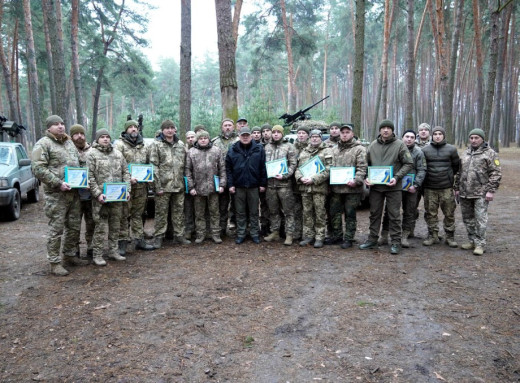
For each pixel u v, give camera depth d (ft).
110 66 91.56
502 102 108.47
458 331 11.52
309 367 9.83
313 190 20.74
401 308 13.15
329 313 12.87
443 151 20.74
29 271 17.75
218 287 15.33
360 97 35.19
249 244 21.90
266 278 16.28
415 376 9.36
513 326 11.77
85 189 18.28
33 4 74.64
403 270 16.99
